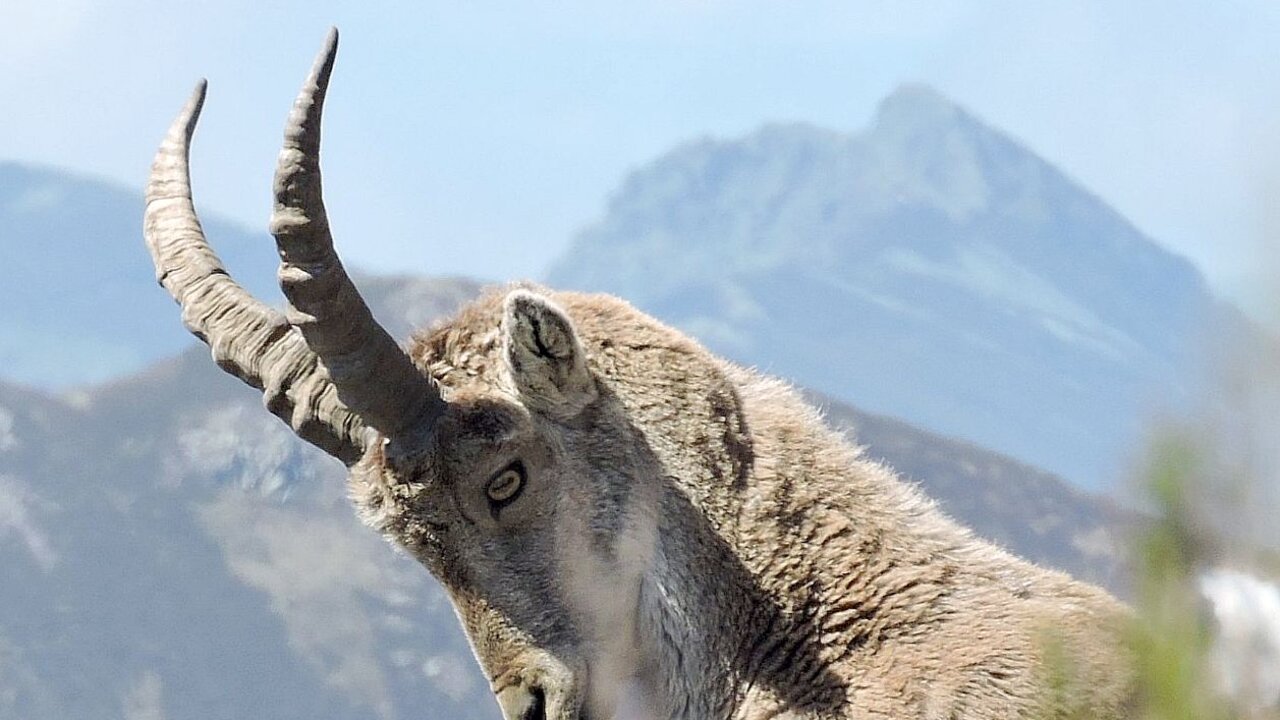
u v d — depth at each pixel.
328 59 19.31
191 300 21.55
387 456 20.22
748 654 20.28
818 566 20.22
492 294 21.66
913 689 19.31
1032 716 18.59
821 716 19.77
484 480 20.20
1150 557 11.19
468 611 20.59
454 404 20.28
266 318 21.16
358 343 19.62
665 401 20.77
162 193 22.39
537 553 20.39
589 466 20.62
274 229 19.38
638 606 20.75
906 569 20.08
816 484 20.52
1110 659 18.53
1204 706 11.66
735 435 20.69
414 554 20.66
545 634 20.33
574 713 20.25
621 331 21.03
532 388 20.38
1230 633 11.59
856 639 19.91
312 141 19.31
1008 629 19.31
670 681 20.66
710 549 20.48
